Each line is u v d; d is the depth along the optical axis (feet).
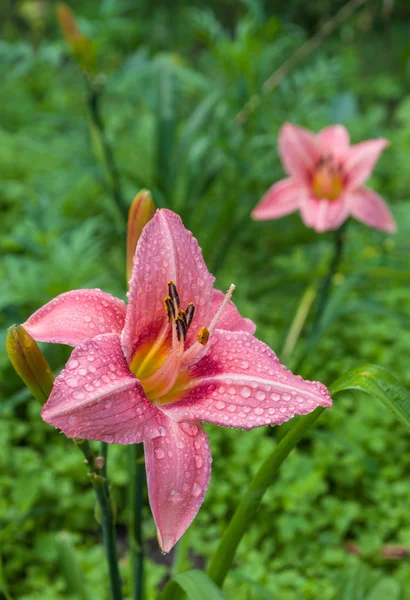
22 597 2.15
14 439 2.77
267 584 2.17
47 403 1.18
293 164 2.66
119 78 3.19
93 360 1.25
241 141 3.35
